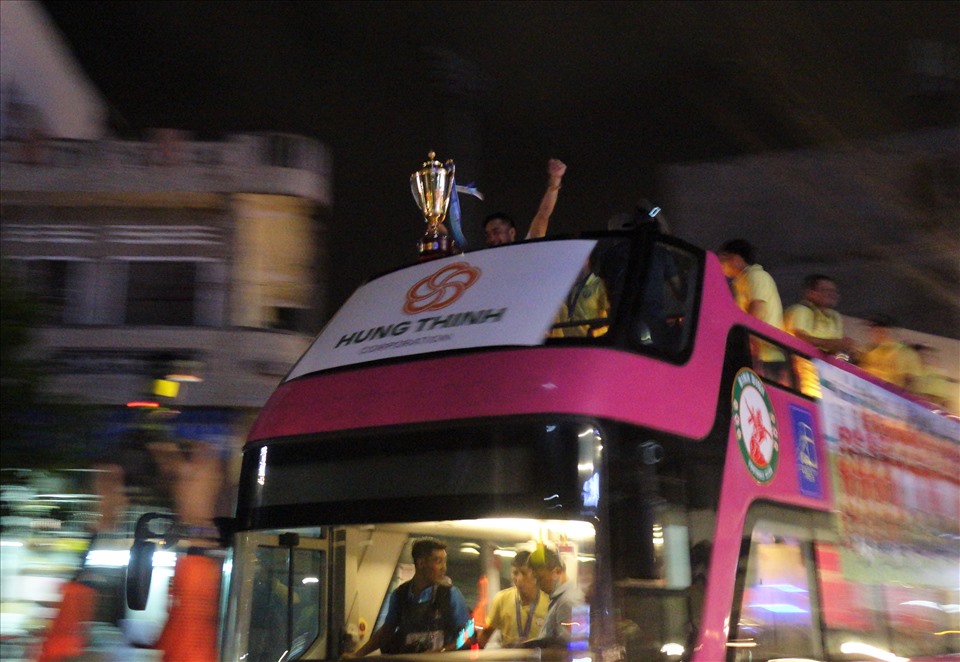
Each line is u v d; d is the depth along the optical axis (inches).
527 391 148.8
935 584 228.2
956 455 258.8
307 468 165.6
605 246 175.6
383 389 164.7
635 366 152.5
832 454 199.5
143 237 519.8
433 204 209.0
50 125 573.6
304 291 534.9
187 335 502.3
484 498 146.1
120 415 331.9
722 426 164.4
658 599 139.4
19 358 195.5
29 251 514.3
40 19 568.1
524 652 144.7
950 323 617.0
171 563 226.8
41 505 198.7
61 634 202.8
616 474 140.8
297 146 531.2
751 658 154.8
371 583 175.3
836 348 238.7
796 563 176.1
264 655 169.2
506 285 172.7
